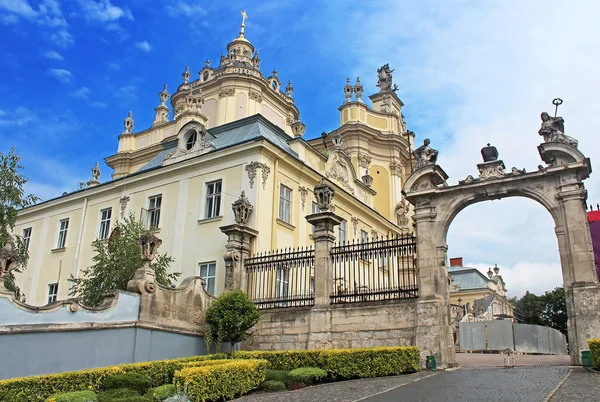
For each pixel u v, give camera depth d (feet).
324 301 56.95
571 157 50.14
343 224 97.19
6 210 68.54
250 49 141.49
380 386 38.65
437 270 53.36
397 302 53.01
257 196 72.95
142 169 94.99
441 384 37.83
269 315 60.18
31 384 33.91
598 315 45.14
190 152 85.10
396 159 136.46
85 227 95.30
